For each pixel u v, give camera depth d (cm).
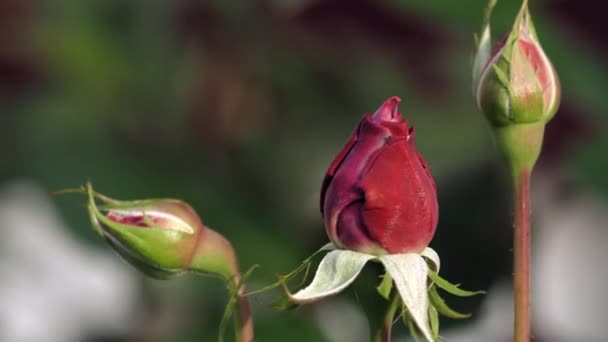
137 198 99
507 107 77
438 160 102
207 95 99
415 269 74
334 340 99
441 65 100
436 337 74
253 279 98
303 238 99
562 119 99
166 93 100
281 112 100
